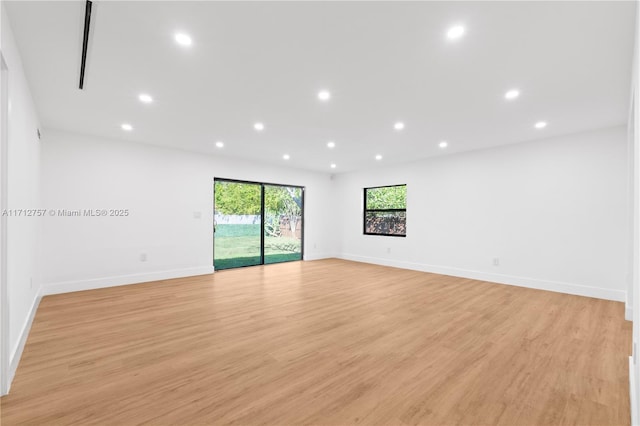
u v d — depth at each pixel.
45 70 2.46
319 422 1.56
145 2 1.66
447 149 5.16
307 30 1.93
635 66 1.99
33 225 3.27
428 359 2.26
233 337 2.66
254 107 3.26
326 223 7.88
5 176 1.82
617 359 2.26
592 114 3.41
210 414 1.62
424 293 4.24
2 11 1.66
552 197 4.38
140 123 3.84
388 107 3.24
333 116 3.54
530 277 4.58
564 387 1.89
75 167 4.27
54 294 4.07
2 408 1.65
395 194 6.69
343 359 2.26
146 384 1.90
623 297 3.79
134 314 3.28
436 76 2.54
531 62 2.29
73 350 2.38
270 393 1.81
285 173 6.94
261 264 6.70
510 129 4.00
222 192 6.03
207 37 2.01
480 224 5.15
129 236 4.76
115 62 2.33
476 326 2.95
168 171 5.18
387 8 1.71
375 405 1.70
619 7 1.67
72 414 1.61
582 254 4.12
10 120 1.91
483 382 1.95
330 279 5.18
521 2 1.65
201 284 4.77
